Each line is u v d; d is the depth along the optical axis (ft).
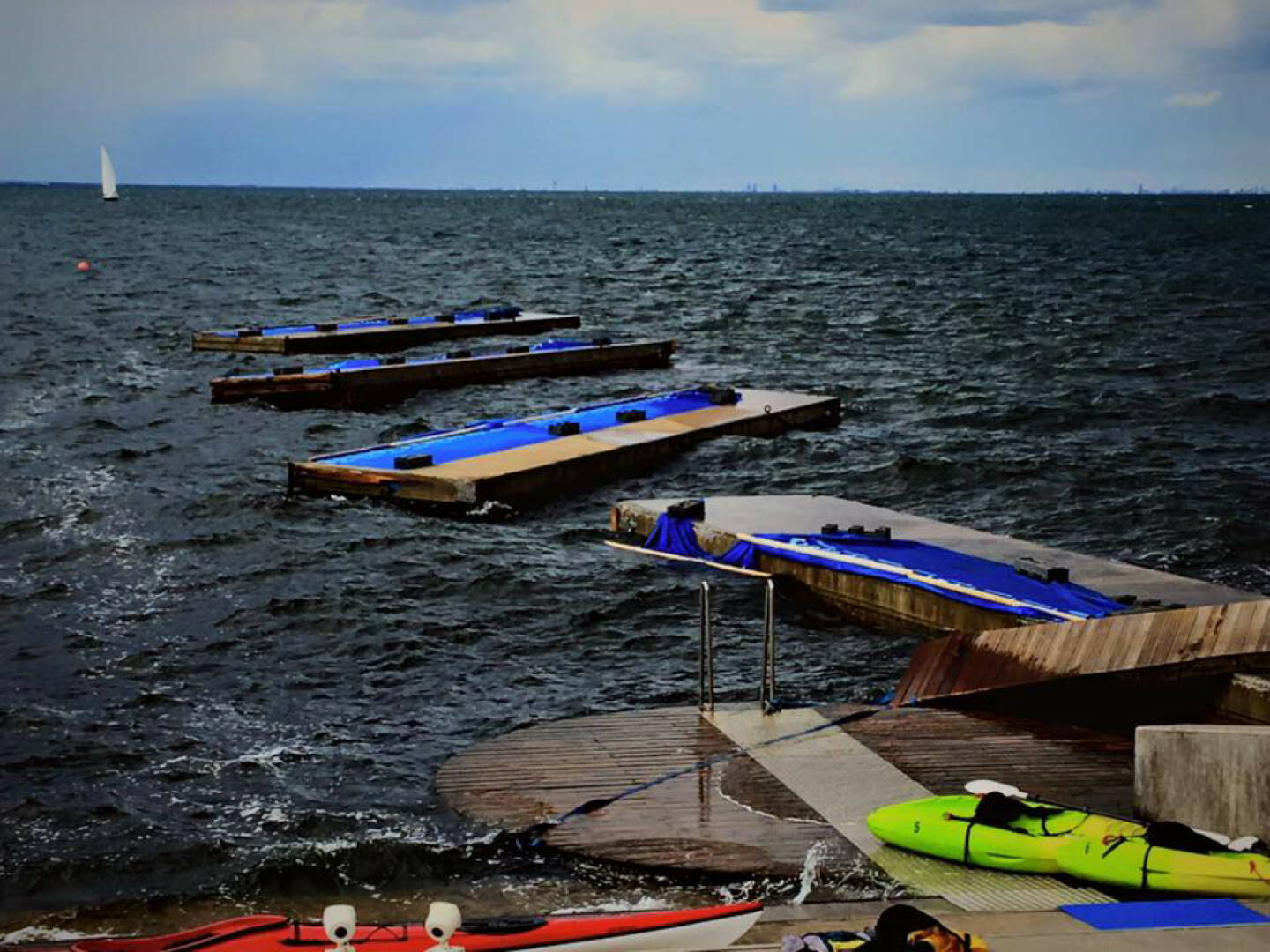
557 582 80.69
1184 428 129.80
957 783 48.14
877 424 132.46
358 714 60.85
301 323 224.94
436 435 111.24
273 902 43.42
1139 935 32.42
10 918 42.68
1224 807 40.68
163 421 128.47
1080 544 92.22
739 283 312.09
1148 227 648.79
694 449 115.14
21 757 55.42
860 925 34.83
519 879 43.27
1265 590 82.84
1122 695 54.49
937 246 474.49
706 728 53.83
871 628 73.36
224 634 71.41
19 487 101.30
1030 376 163.84
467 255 416.46
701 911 34.37
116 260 359.25
